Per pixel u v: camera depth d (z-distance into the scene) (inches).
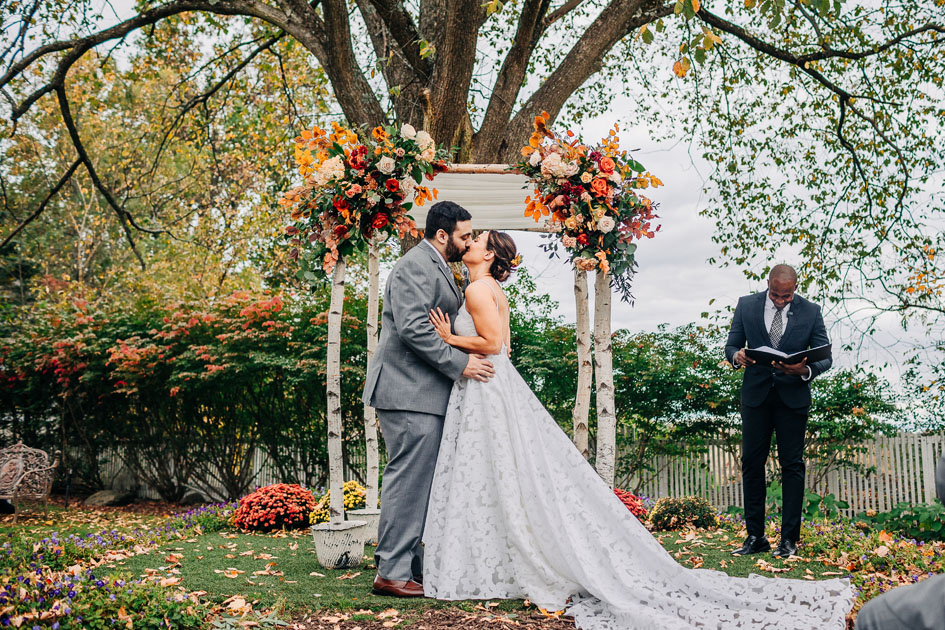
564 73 319.3
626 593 131.3
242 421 410.3
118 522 343.3
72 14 374.6
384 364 150.1
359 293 403.5
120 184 800.9
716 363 368.2
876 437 352.5
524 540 137.0
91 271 952.3
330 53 290.7
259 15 314.2
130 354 394.3
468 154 289.9
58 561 180.2
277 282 631.8
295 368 366.3
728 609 126.1
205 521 284.7
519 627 123.0
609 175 196.7
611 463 204.1
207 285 698.8
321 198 179.9
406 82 312.3
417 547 152.0
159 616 122.2
